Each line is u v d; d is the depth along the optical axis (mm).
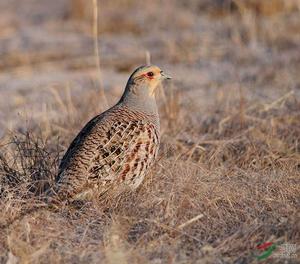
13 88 24422
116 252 10664
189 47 28656
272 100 20125
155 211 12234
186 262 10648
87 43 30766
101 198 12711
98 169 12586
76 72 26406
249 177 13852
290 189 13133
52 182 13133
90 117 18641
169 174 13836
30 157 14336
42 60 28266
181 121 18078
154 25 32688
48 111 20641
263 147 15906
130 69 26719
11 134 16078
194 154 15938
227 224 11992
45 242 11219
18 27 34000
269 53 27344
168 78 14164
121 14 34375
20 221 11711
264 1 32469
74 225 12031
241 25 30938
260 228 11500
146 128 13234
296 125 17359
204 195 12719
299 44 28125
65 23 33938
